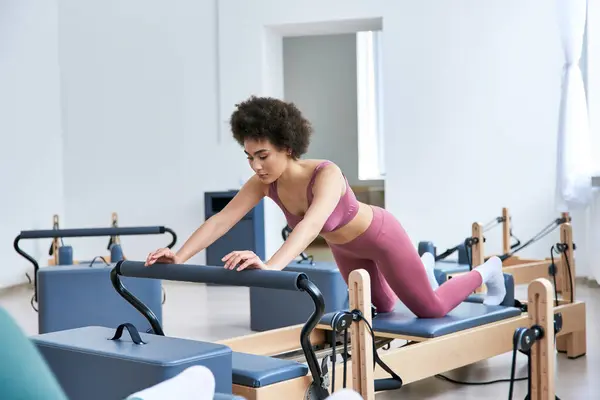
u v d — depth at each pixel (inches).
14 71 296.8
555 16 288.5
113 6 320.5
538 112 290.5
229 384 76.7
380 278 132.6
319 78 468.1
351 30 326.0
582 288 263.7
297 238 94.7
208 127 315.3
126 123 321.4
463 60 295.7
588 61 252.1
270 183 108.5
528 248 291.9
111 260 203.6
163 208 319.6
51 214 318.3
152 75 319.0
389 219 122.6
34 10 309.6
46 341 81.4
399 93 301.0
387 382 106.0
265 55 312.7
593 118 250.8
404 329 124.6
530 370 88.4
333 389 90.1
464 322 129.0
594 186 234.7
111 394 74.8
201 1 314.2
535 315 87.7
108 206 323.6
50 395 37.8
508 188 293.4
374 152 455.5
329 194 101.2
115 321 177.8
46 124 316.5
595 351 166.6
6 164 290.4
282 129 100.9
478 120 295.3
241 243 295.3
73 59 324.2
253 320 199.0
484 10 293.6
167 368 70.9
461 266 202.8
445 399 132.6
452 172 297.7
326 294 179.3
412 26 299.0
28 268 303.6
